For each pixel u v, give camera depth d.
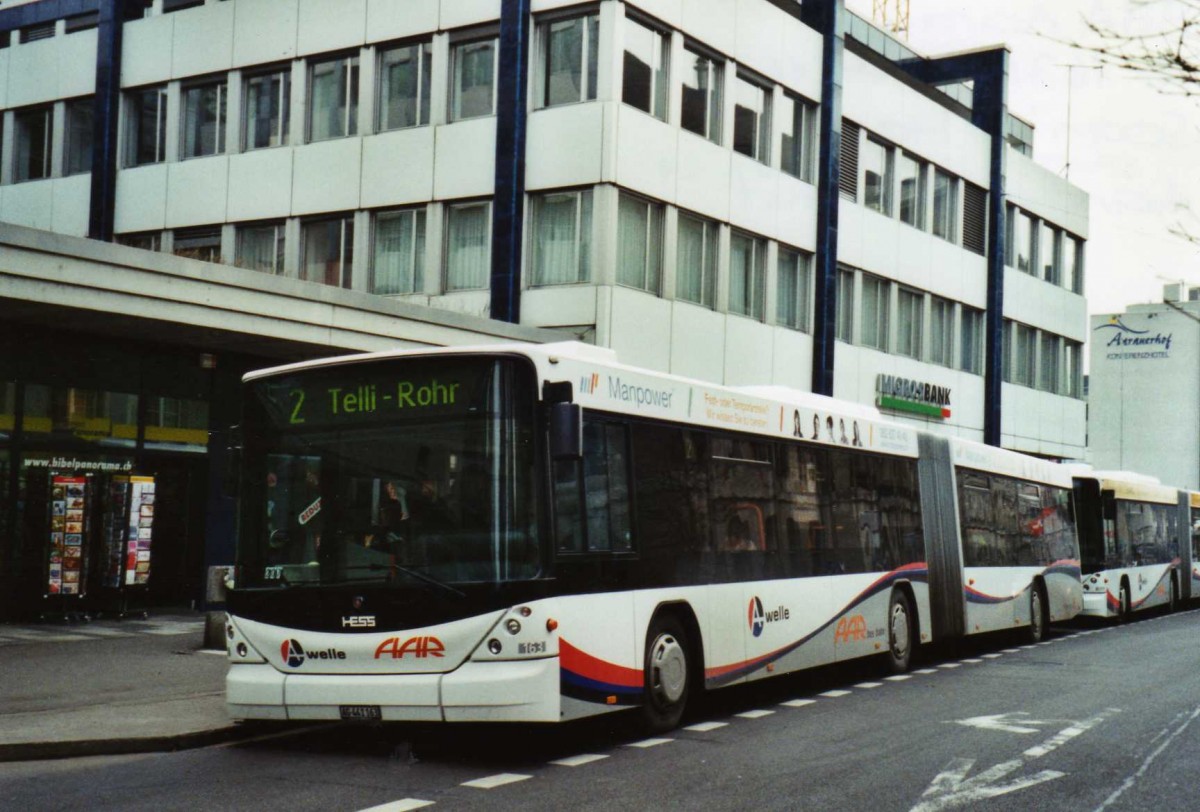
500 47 25.91
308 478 9.91
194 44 29.92
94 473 19.19
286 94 28.95
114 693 12.22
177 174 30.05
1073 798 8.38
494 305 25.70
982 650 20.30
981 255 41.84
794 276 31.95
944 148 39.16
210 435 20.88
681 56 27.31
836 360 33.62
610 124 25.09
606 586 10.08
